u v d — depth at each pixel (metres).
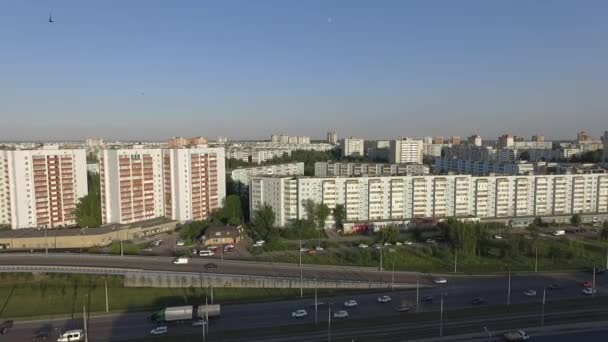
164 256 196.75
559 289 160.12
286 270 177.88
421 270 183.00
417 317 134.75
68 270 171.88
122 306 147.50
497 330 125.19
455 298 150.75
